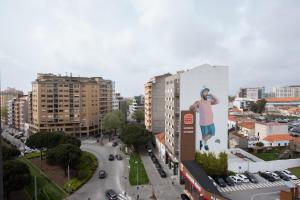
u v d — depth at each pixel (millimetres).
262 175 60625
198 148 63844
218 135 65062
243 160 67062
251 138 90562
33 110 116000
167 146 73000
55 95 113062
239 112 178250
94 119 124625
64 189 53875
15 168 45594
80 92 118250
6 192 45000
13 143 105500
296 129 117875
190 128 60188
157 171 66188
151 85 104188
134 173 64188
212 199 41250
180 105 62969
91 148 94625
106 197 50000
